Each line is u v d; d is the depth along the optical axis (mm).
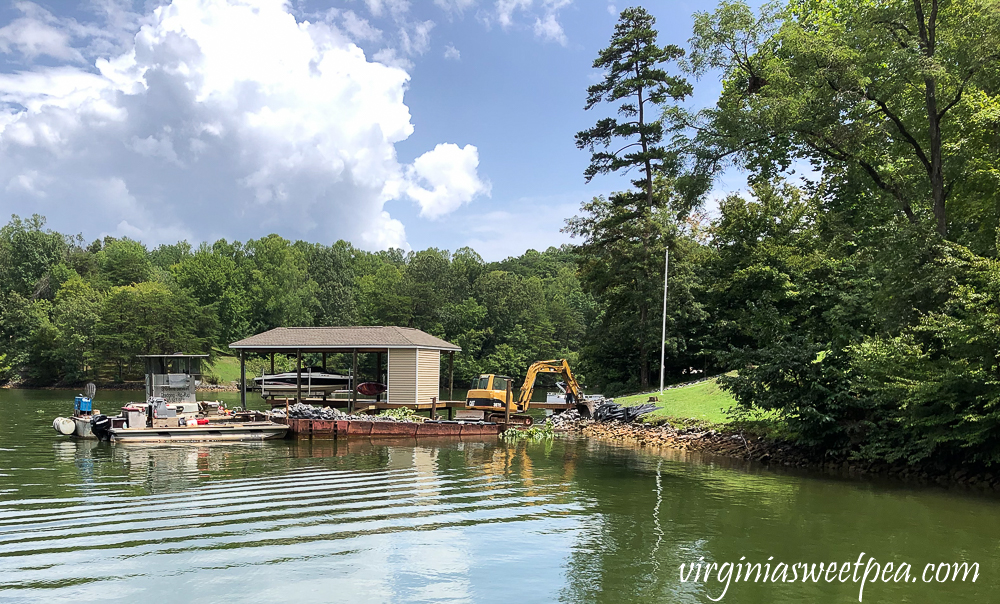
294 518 11516
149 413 23891
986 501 13750
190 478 15516
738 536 10625
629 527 11180
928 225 18359
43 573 8406
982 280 15438
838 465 18484
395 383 31719
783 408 19000
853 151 20859
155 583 8055
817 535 10758
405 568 8758
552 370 33969
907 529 11219
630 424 28500
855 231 28562
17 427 27750
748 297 40312
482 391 30422
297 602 7504
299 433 25125
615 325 46469
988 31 17188
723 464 19094
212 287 99938
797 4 35406
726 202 44188
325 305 107562
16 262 95625
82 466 17391
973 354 14695
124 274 99938
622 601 7656
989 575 8805
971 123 19641
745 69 23578
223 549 9531
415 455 20625
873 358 16938
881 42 19922
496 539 10281
